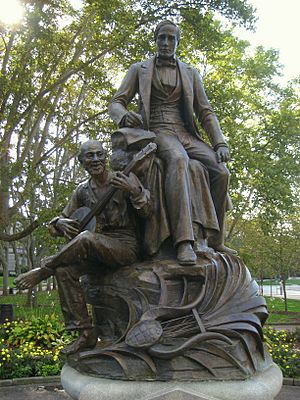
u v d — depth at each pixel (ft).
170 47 13.30
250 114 59.77
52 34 41.73
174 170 11.61
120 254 11.09
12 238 45.98
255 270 51.42
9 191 50.44
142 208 11.21
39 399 18.61
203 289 10.60
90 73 43.86
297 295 92.63
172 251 11.67
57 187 41.78
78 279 10.77
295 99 59.11
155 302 10.56
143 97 13.07
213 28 47.42
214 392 8.93
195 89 13.87
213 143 13.32
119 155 12.14
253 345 10.27
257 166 49.73
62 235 11.91
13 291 84.69
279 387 10.02
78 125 45.47
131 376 9.24
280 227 65.62
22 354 23.70
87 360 9.82
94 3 40.86
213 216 12.25
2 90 41.70
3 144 44.01
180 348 9.30
